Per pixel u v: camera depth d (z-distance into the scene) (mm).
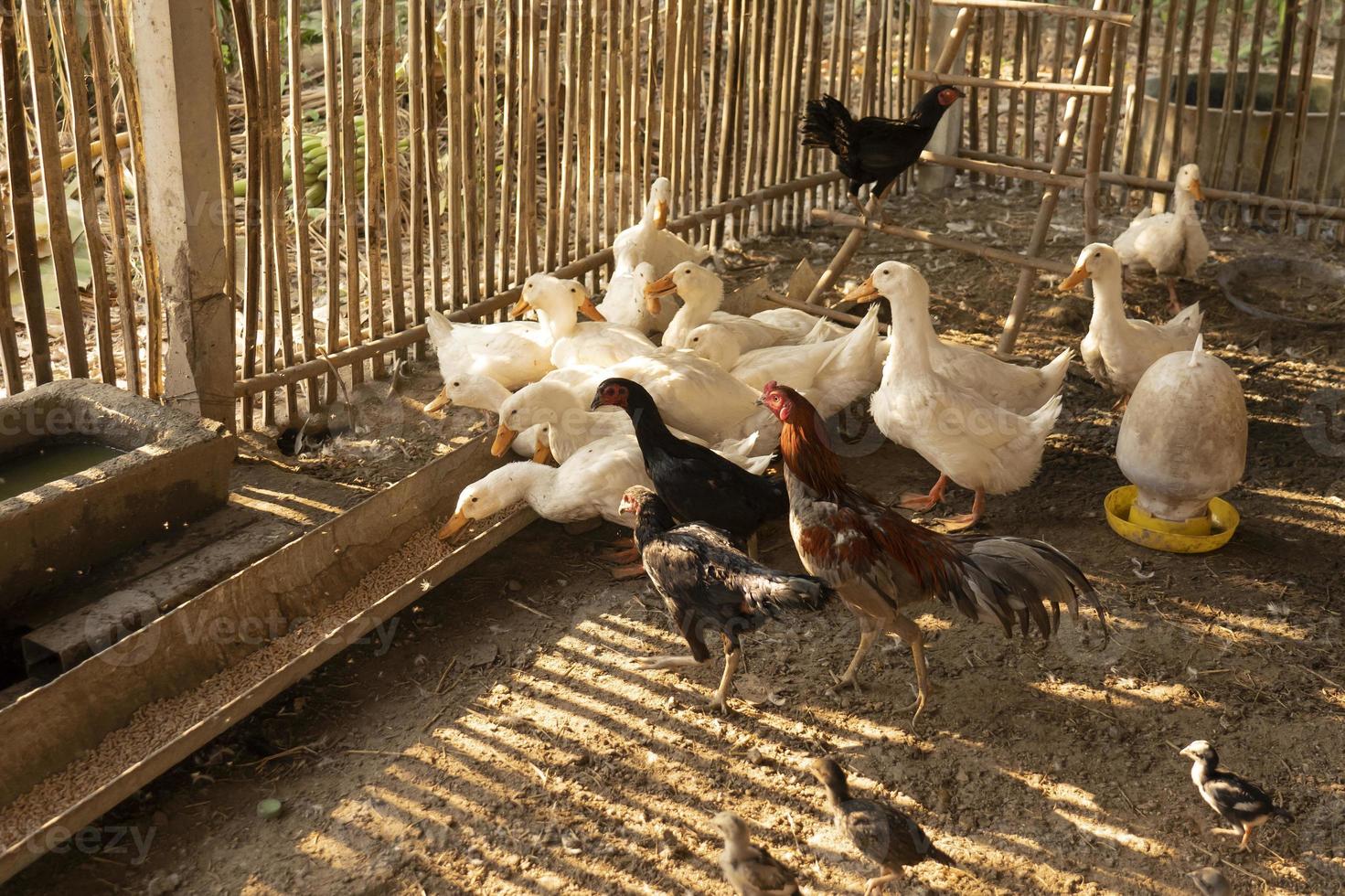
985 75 5520
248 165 3271
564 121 4027
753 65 4410
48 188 3062
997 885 2436
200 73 3049
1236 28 4480
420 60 3568
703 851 2486
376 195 3545
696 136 4367
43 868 2420
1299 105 4465
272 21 3227
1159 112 4625
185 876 2416
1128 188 4812
